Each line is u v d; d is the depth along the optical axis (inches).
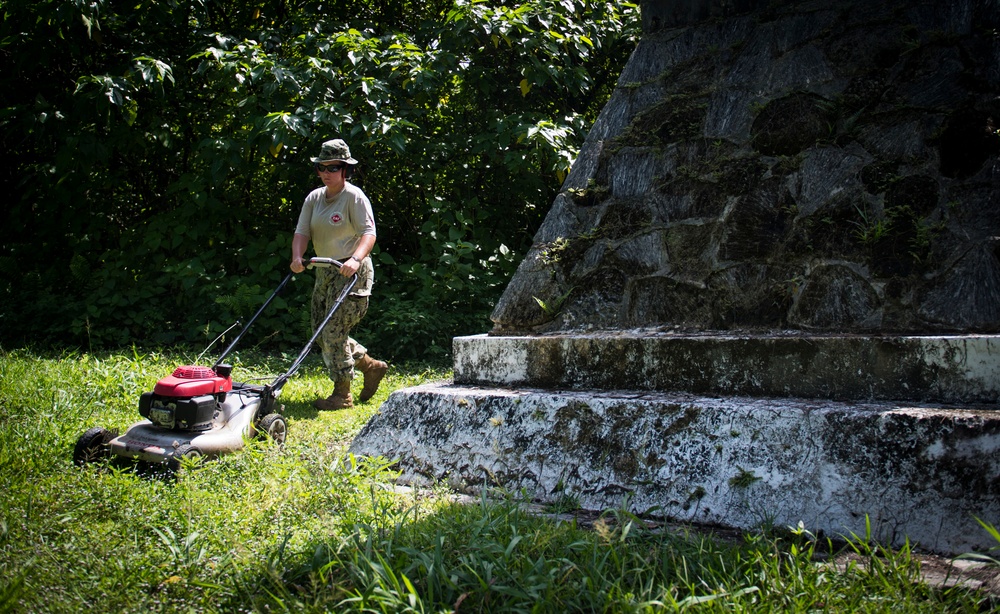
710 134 184.5
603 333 175.9
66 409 205.2
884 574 110.1
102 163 349.7
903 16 173.9
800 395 149.2
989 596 103.9
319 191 238.5
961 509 124.0
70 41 354.0
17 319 336.8
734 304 166.7
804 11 184.5
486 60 386.9
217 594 109.3
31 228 389.1
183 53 371.9
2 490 141.3
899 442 130.9
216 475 157.2
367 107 348.8
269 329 345.1
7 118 346.0
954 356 136.4
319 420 226.4
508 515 132.3
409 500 150.6
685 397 155.2
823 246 161.6
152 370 260.2
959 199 153.2
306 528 131.6
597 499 149.8
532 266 192.1
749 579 109.1
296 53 362.3
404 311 339.9
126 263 357.1
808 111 173.9
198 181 353.4
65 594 105.4
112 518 135.0
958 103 160.1
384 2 422.3
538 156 351.9
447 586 106.8
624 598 102.8
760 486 138.3
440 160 381.4
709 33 195.8
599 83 418.3
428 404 176.2
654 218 183.8
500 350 180.1
